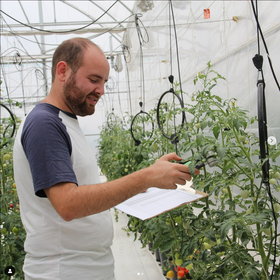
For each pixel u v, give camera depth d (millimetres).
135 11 6805
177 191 1439
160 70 5703
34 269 1268
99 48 1219
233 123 1546
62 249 1254
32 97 10305
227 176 1688
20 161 1224
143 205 1361
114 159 4848
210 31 3477
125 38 8555
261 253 1545
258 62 1325
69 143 1166
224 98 3342
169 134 2854
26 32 6949
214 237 1607
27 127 1099
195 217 2047
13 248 2412
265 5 2473
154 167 1141
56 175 1037
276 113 2523
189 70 4195
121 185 1081
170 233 2227
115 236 4203
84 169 1246
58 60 1209
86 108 1244
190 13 4012
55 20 7980
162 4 5234
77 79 1175
